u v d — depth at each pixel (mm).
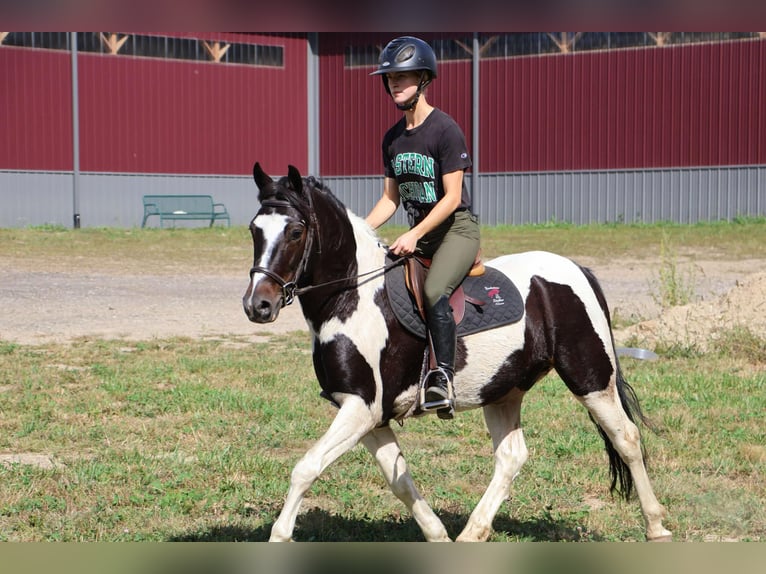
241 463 7883
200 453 8211
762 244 28984
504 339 5828
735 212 34969
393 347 5516
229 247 29953
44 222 37188
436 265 5656
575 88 37719
